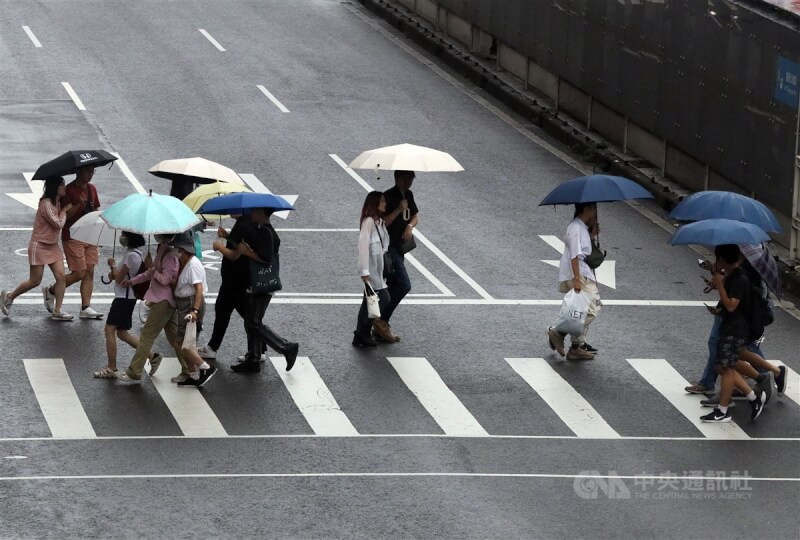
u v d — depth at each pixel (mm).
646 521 31891
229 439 36812
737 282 38594
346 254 54469
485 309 48750
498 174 66875
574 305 42906
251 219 41500
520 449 36625
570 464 35625
